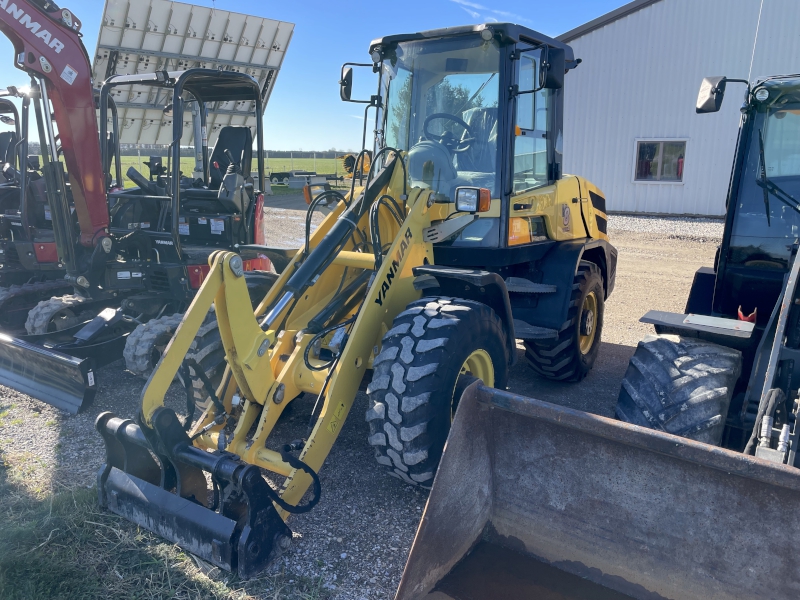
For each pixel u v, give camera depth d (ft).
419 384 9.18
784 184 11.13
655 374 9.31
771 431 7.35
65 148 15.53
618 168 50.24
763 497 6.72
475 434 8.25
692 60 45.57
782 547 6.70
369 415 9.47
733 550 7.03
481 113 12.75
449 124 13.05
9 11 14.20
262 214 20.81
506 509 8.68
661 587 7.55
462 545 8.25
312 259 10.43
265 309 11.02
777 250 11.30
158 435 8.75
